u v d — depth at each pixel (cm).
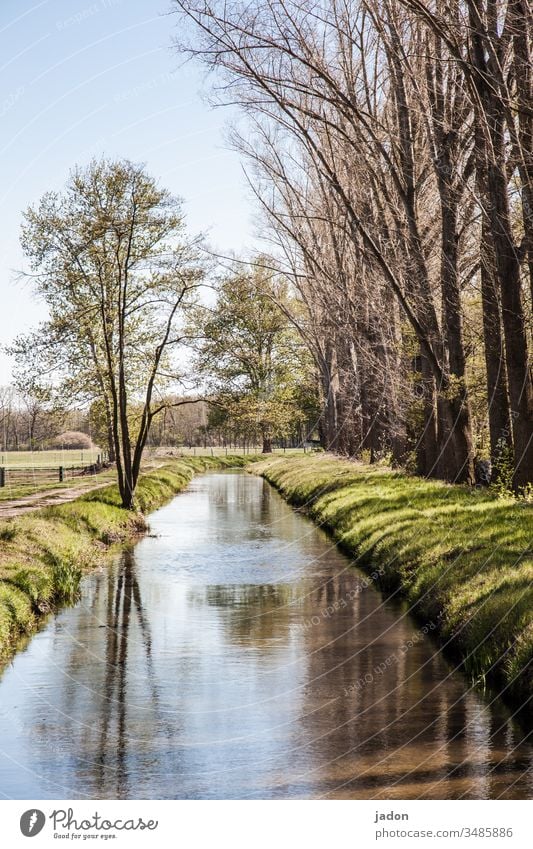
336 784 885
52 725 1074
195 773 920
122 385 3297
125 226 3142
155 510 3922
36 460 8562
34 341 3462
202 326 3262
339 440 5956
